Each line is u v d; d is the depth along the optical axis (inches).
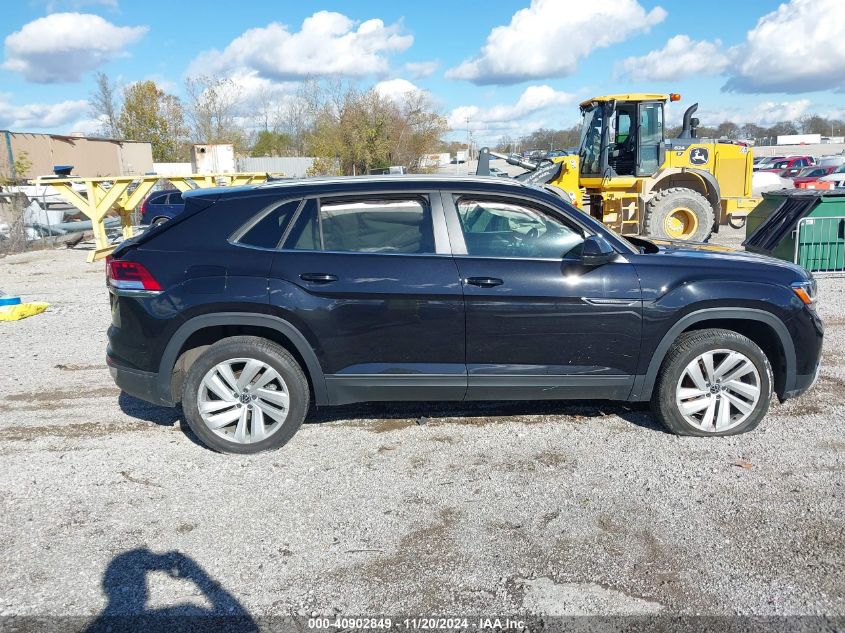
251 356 171.3
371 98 1605.6
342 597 119.2
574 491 154.5
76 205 590.2
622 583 121.5
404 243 173.8
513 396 177.8
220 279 168.7
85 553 133.3
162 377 172.6
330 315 169.0
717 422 180.5
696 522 140.4
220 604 117.6
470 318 170.6
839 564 125.3
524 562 128.3
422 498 152.9
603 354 174.6
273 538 137.9
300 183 179.6
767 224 406.3
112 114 2084.2
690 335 178.4
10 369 256.7
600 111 551.2
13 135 1398.9
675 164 556.4
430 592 120.2
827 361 243.1
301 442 183.9
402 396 176.6
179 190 737.6
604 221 573.9
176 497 155.0
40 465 172.7
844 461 165.6
